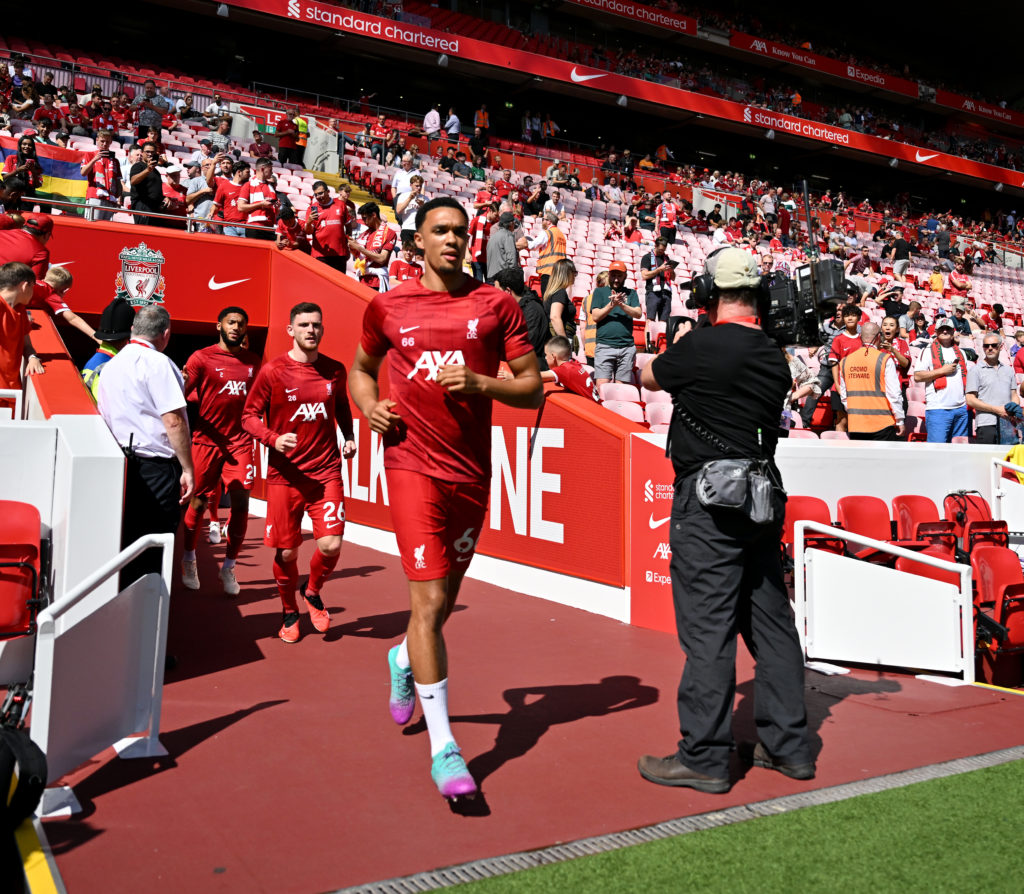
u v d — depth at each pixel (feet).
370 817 8.81
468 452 9.80
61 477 12.62
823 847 8.27
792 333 10.96
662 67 112.27
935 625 14.73
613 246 61.52
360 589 19.63
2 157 37.83
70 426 13.24
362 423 26.32
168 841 8.22
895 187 134.62
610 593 17.92
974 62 147.43
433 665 9.30
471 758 10.45
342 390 15.66
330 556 15.29
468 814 8.92
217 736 10.97
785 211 83.56
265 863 7.82
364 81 99.86
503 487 21.22
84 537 11.73
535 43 105.09
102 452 12.10
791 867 7.87
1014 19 131.64
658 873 7.75
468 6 106.01
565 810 9.05
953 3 127.44
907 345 38.04
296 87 97.71
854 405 26.37
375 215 36.58
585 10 106.83
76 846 8.09
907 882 7.62
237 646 15.11
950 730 11.81
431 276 9.93
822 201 96.43
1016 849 8.23
